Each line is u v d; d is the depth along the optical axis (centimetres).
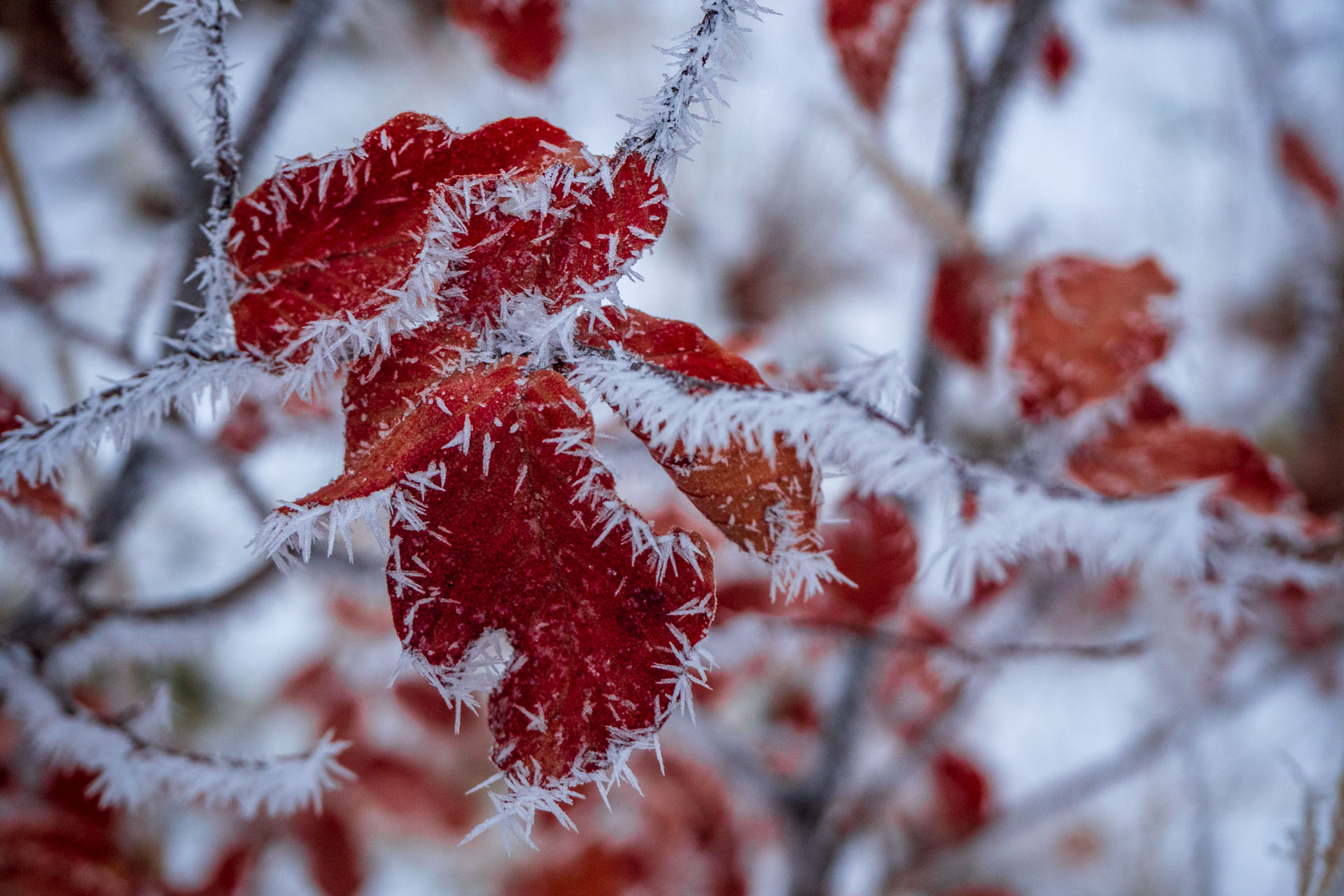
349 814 57
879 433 23
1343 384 80
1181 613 36
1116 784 56
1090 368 33
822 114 41
